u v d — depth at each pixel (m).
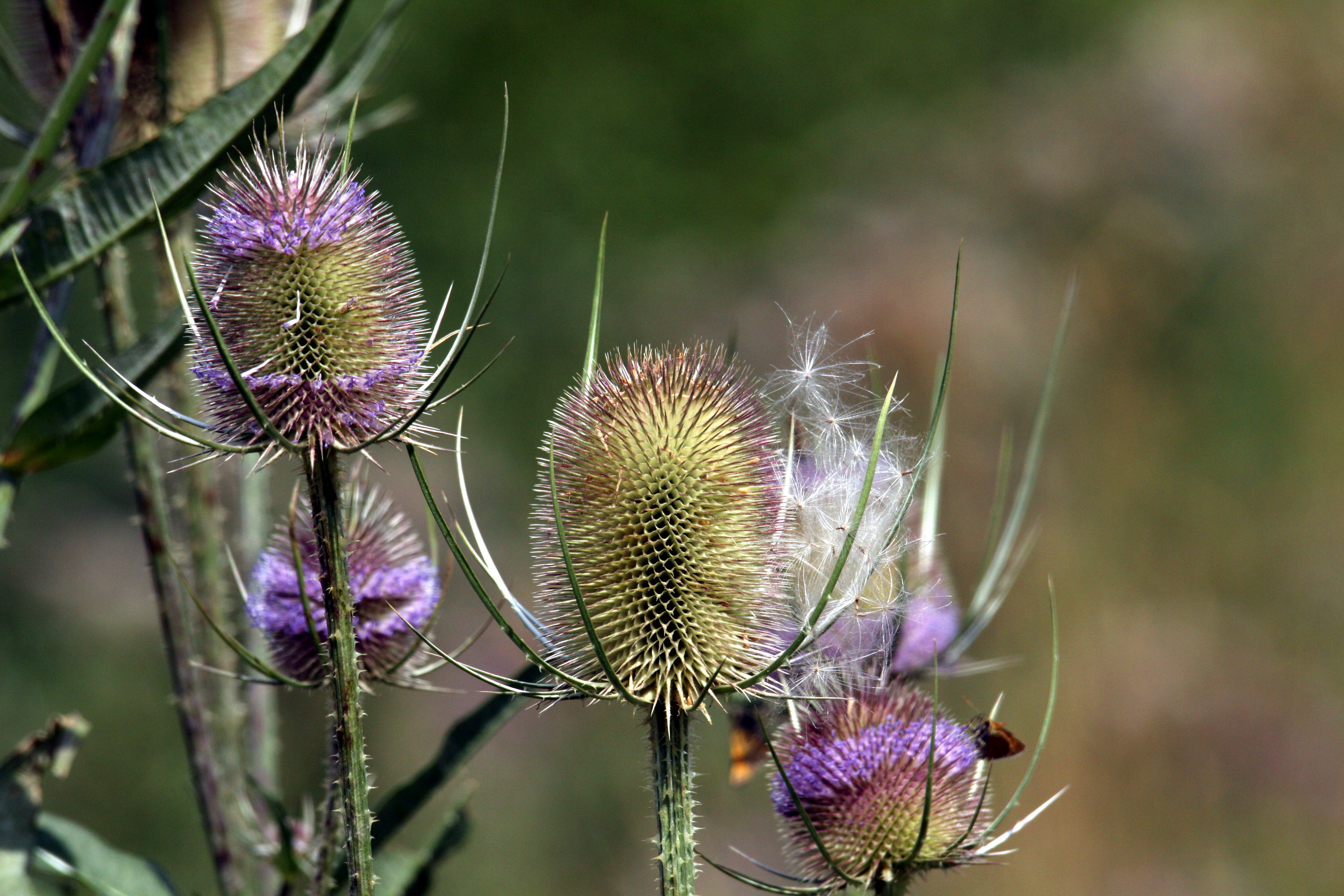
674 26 16.45
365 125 4.88
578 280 15.84
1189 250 13.22
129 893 4.04
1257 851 10.22
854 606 3.37
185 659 4.25
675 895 3.18
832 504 3.44
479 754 12.61
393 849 4.45
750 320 13.78
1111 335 12.67
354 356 3.13
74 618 14.97
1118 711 10.70
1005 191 14.17
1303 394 12.72
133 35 4.50
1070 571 11.27
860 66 16.58
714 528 3.40
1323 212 13.40
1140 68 14.41
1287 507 12.18
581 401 3.61
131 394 3.88
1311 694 10.93
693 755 3.33
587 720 12.92
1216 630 11.28
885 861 3.31
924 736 3.45
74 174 3.77
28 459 3.95
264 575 3.66
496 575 3.12
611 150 16.23
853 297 12.23
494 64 16.11
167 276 4.58
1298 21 13.97
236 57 4.83
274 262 3.13
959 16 16.53
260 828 4.20
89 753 13.14
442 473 13.54
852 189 15.33
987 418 11.46
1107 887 9.98
